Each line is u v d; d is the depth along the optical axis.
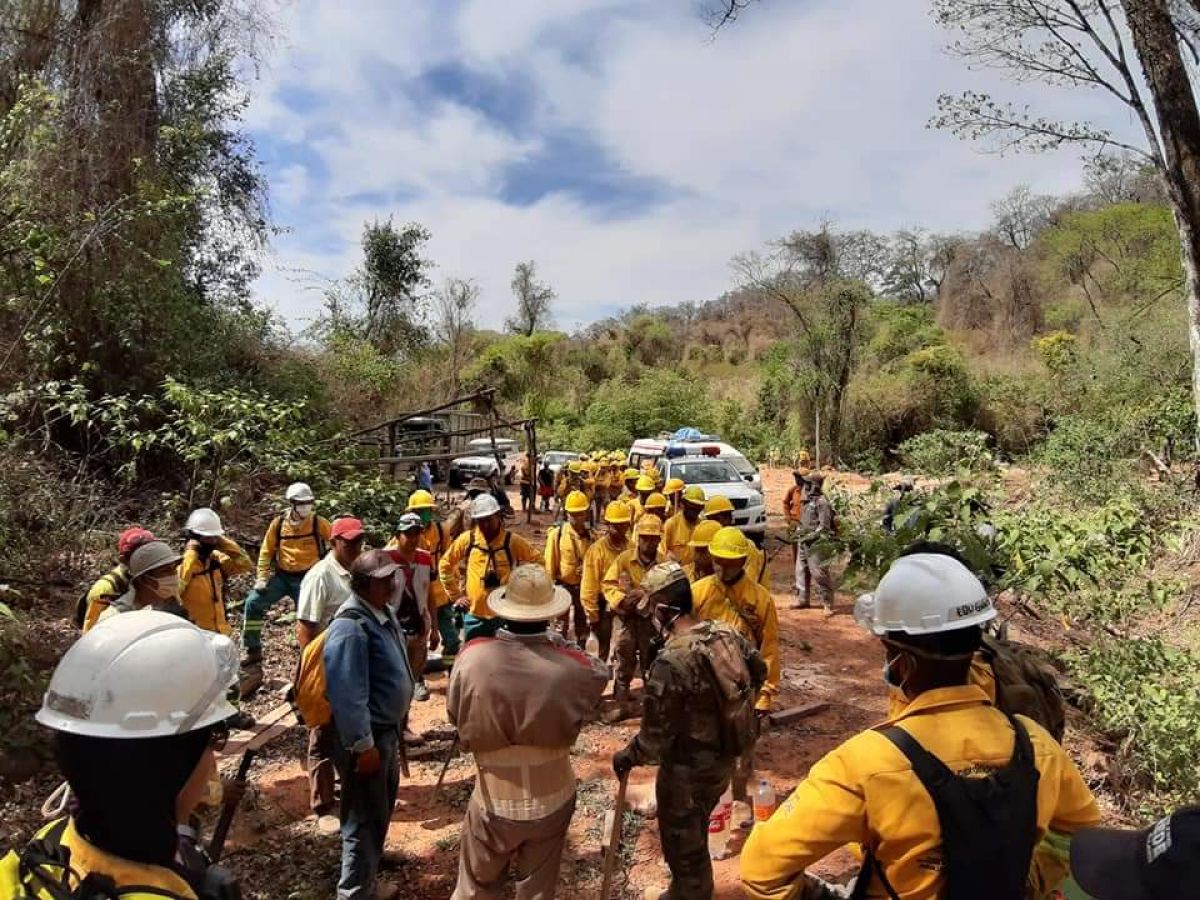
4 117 10.77
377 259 35.12
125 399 10.15
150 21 13.11
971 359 38.12
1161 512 13.28
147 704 1.50
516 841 3.45
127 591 4.83
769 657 5.10
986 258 54.41
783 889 1.98
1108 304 33.03
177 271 13.41
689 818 3.72
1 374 9.45
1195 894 1.27
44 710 1.53
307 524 7.61
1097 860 1.43
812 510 10.57
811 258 31.22
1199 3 9.72
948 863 1.79
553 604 3.50
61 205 10.66
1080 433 17.75
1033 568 6.45
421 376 27.36
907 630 1.97
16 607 7.39
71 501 9.20
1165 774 5.82
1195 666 7.04
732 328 58.88
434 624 7.59
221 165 15.86
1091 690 6.78
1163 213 32.56
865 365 33.12
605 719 7.08
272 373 15.89
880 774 1.85
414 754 6.23
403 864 4.76
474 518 6.94
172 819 1.55
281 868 4.70
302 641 5.45
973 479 8.01
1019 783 1.86
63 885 1.44
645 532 7.02
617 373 50.12
